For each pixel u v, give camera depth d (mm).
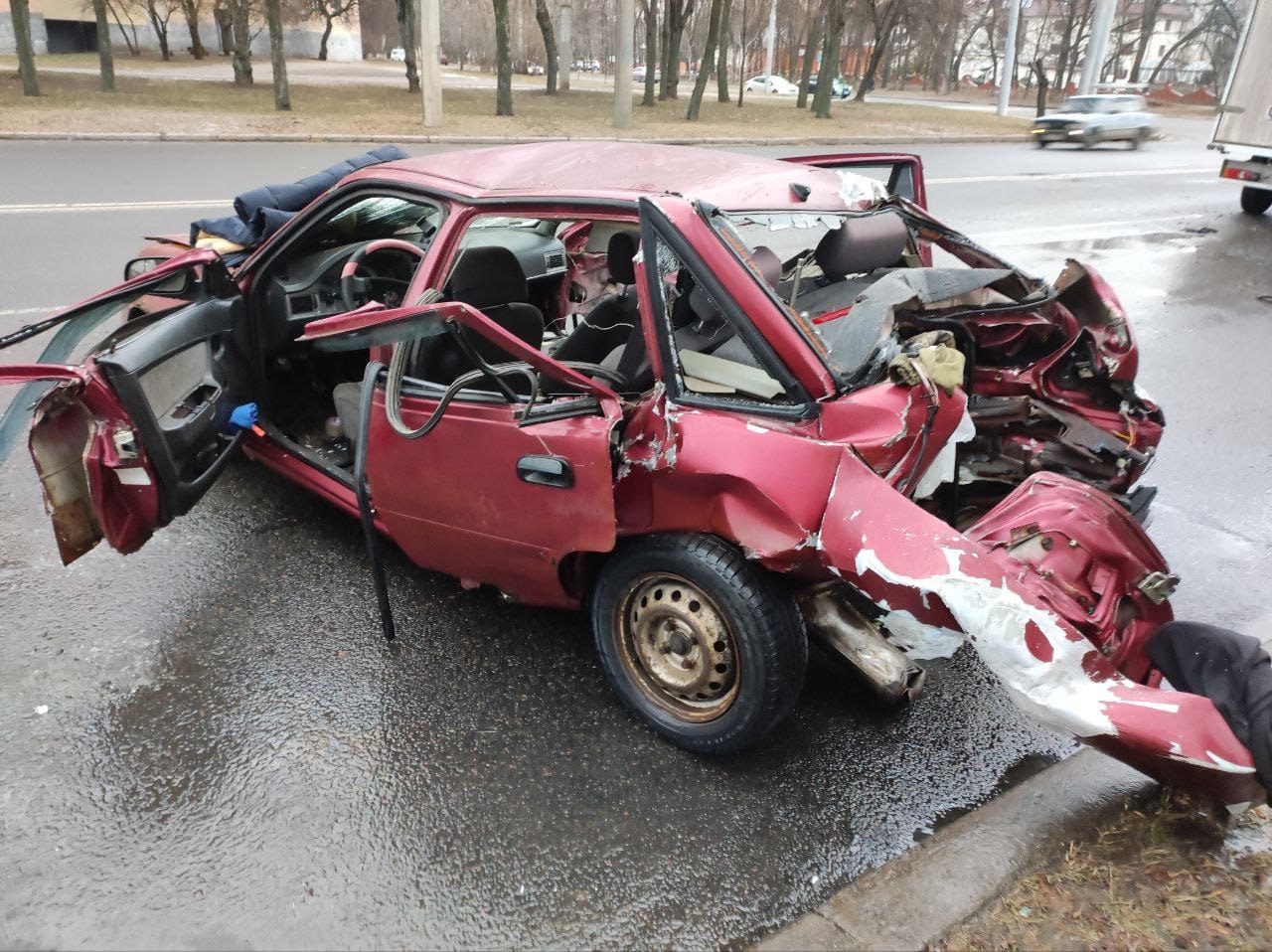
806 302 3342
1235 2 43938
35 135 15047
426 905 2357
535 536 2834
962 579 2256
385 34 76188
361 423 2963
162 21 43688
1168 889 2318
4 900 2322
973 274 3307
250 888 2387
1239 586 3967
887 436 2490
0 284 7180
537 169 3260
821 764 2875
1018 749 2977
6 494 4270
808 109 32156
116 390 2803
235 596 3605
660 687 2898
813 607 2826
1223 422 5758
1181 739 2100
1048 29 60688
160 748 2836
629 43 20828
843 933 2264
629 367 3000
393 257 4379
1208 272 9609
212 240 4547
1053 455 3621
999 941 2197
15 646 3256
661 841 2578
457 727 2975
